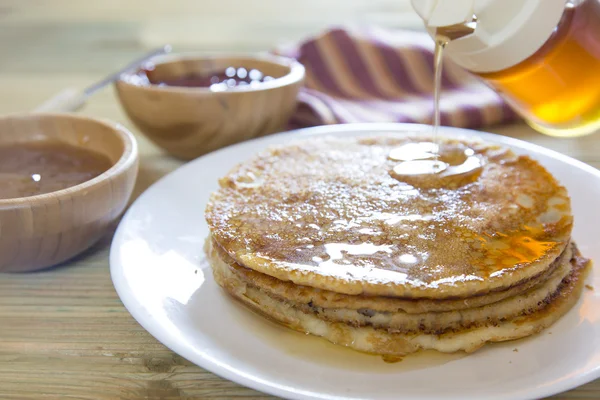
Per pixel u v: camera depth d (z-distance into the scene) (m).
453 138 0.40
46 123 0.41
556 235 0.32
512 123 0.52
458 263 0.31
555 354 0.29
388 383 0.28
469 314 0.30
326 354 0.30
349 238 0.32
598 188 0.38
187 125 0.46
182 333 0.30
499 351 0.30
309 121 0.52
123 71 0.49
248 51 0.73
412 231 0.32
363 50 0.58
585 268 0.34
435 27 0.34
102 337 0.33
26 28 0.91
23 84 0.64
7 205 0.33
